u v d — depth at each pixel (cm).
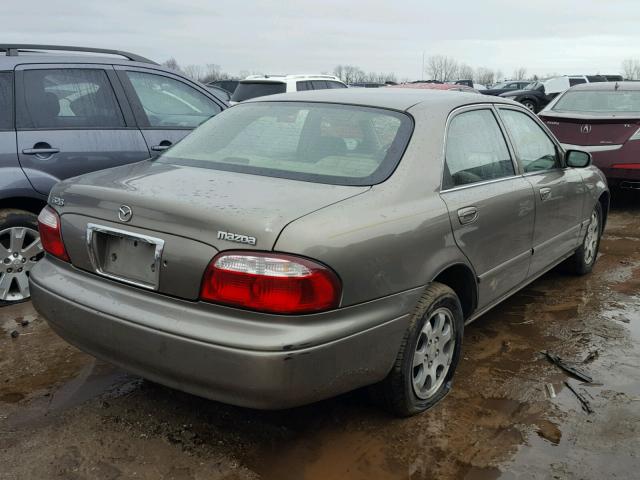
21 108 436
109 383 331
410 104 330
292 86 1201
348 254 244
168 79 523
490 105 382
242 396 235
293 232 234
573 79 2628
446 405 316
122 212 264
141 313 252
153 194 264
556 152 454
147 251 258
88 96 470
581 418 307
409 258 274
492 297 361
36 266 308
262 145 322
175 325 242
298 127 327
